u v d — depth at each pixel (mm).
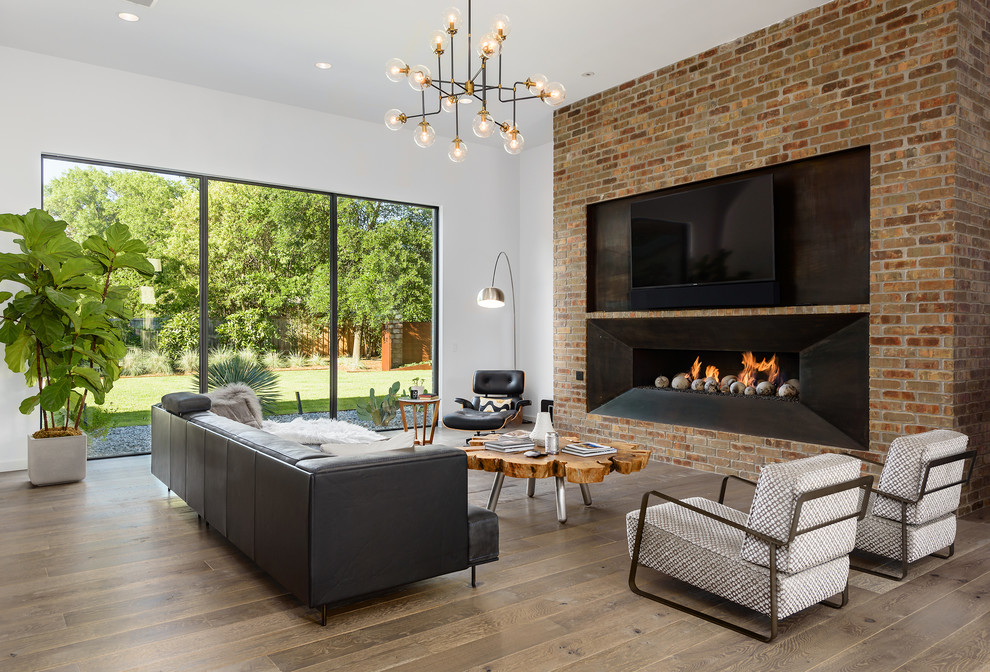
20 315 4973
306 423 5863
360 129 7590
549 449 4355
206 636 2646
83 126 5930
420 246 8250
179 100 6422
